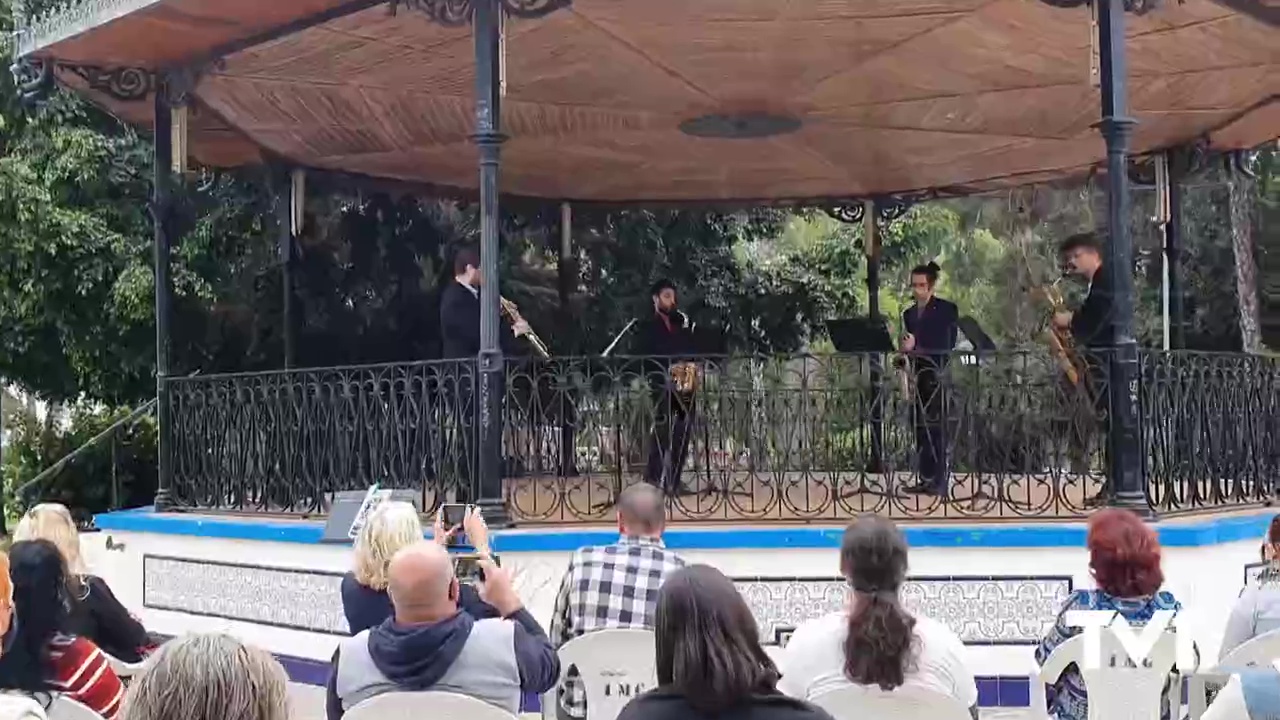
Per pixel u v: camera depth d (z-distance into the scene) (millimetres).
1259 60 8125
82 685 3713
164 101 7926
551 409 6703
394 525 4246
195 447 7930
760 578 6000
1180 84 8664
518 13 6410
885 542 3346
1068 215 17719
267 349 11727
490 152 6320
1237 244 13812
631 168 11109
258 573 6977
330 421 6996
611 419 7023
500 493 6211
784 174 11461
